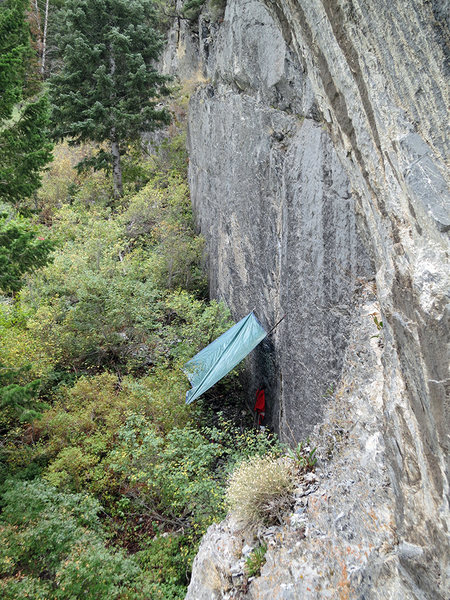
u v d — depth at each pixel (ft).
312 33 9.97
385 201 8.43
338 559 10.39
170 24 66.23
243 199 30.40
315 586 10.47
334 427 15.17
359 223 14.52
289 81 22.11
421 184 6.66
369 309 15.64
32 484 19.43
